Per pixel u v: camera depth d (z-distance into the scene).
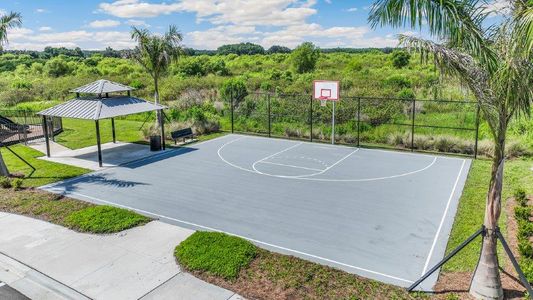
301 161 17.89
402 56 54.72
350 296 7.43
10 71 70.75
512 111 6.49
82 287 7.91
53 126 23.83
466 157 18.42
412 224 10.96
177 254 9.01
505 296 7.22
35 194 13.48
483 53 6.46
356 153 19.39
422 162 17.58
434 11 6.29
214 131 25.19
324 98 21.48
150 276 8.24
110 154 19.52
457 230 10.52
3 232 10.49
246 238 10.20
